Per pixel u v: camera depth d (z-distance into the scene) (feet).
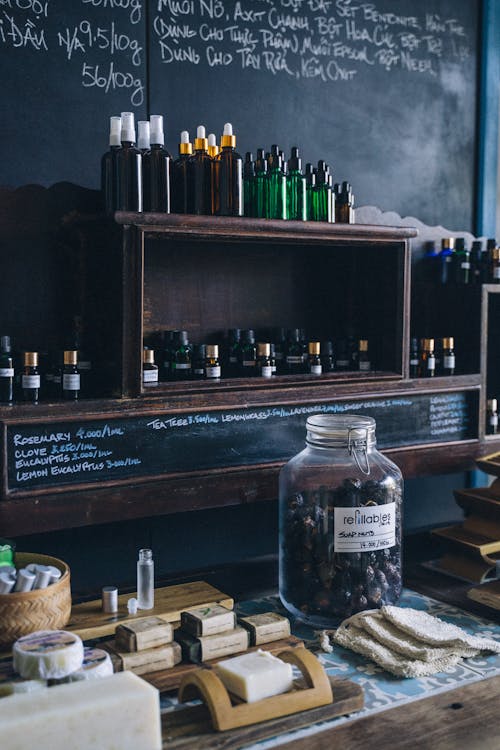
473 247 8.61
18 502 5.68
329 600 5.60
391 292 7.47
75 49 6.84
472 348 8.12
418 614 5.57
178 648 4.91
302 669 4.56
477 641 5.16
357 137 8.52
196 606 5.72
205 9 7.49
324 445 5.80
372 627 5.30
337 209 7.47
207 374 6.67
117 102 7.07
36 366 5.96
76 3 6.82
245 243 7.55
